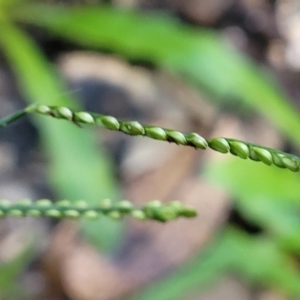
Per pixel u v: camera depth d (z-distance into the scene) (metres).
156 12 0.55
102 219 0.35
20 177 0.41
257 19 0.58
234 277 0.34
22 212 0.14
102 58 0.51
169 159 0.40
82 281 0.33
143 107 0.47
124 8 0.53
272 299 0.34
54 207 0.14
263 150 0.11
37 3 0.53
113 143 0.42
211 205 0.37
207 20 0.56
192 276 0.34
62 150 0.38
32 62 0.43
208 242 0.35
